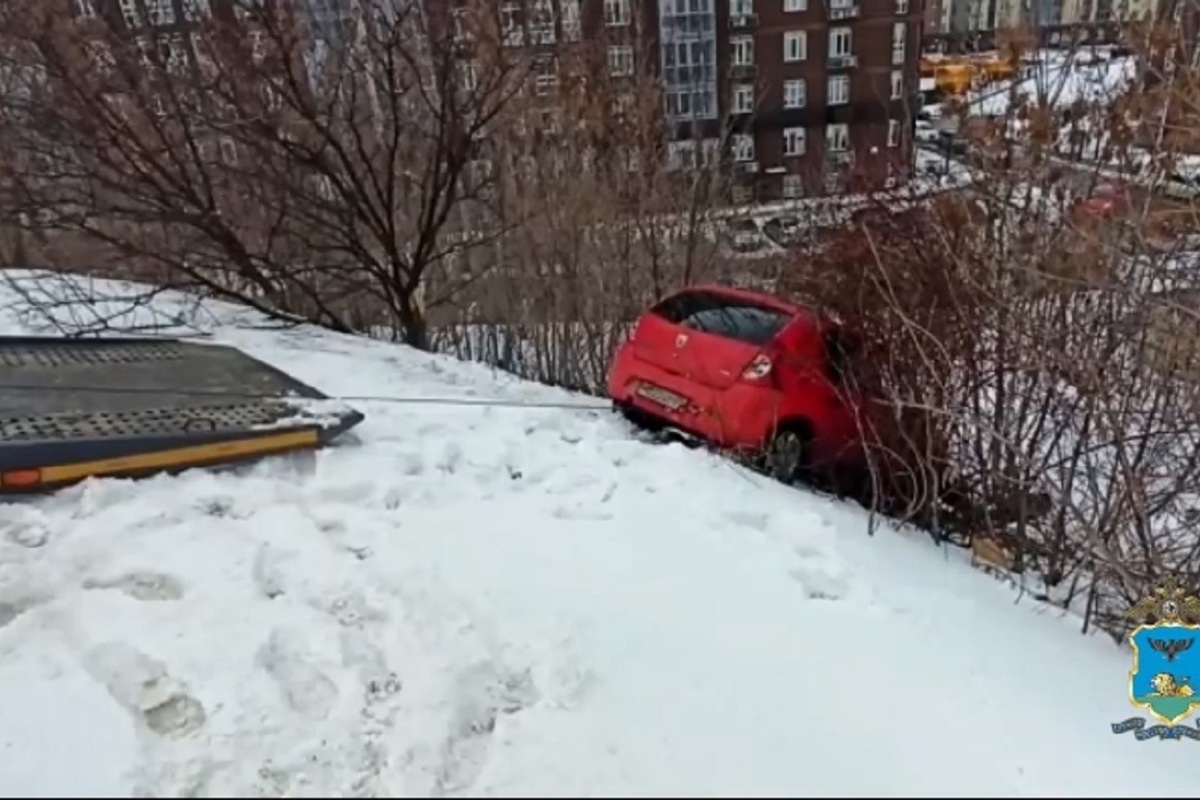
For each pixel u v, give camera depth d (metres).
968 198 3.91
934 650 2.39
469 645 2.39
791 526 3.27
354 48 6.52
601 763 1.91
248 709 2.17
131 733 2.09
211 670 2.32
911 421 4.02
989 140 3.91
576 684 2.21
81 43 6.03
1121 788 1.83
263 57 6.30
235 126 6.34
